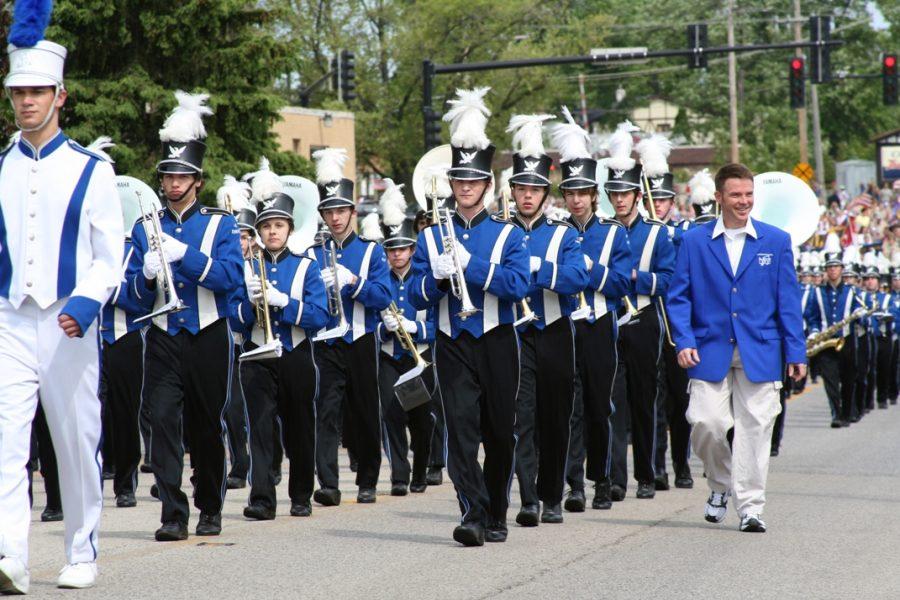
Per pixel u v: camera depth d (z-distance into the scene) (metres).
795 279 14.60
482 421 13.80
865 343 30.28
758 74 112.00
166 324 13.89
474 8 81.19
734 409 14.75
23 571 11.08
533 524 15.05
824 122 116.75
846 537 14.28
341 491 19.28
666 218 21.91
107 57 36.97
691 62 41.56
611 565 12.69
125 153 36.19
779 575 12.25
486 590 11.54
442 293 13.66
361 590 11.50
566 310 14.90
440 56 83.12
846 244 45.72
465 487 13.63
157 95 36.50
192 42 37.12
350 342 17.92
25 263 11.22
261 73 38.81
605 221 17.41
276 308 16.11
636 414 17.88
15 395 11.20
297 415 16.17
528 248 14.86
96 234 11.34
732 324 14.60
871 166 91.44
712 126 110.25
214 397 13.99
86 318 11.02
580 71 113.75
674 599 11.25
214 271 13.70
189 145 14.10
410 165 87.00
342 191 18.75
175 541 14.05
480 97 13.88
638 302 18.06
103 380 19.11
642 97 117.69
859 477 19.69
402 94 84.50
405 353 19.03
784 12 111.25
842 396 28.86
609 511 16.47
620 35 116.06
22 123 11.31
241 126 38.81
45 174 11.29
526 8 82.44
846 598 11.34
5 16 28.33
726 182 14.66
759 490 14.70
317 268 16.58
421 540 14.13
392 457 18.88
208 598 11.16
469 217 13.82
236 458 19.48
